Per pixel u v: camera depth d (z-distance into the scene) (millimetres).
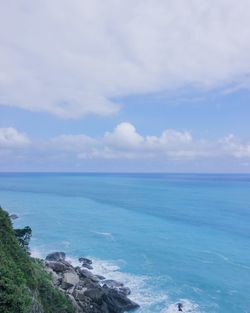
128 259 73250
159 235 96438
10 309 27281
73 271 56938
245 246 84188
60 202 170375
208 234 97250
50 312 37812
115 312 46875
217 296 53938
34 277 38688
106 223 114250
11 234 42531
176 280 60719
